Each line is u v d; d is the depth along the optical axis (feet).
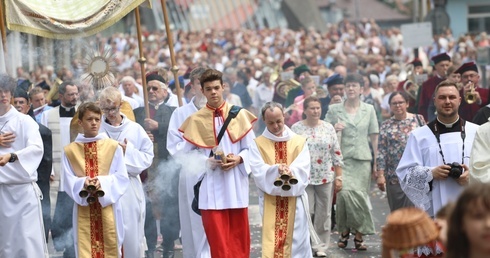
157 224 62.34
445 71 70.49
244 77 110.32
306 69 92.73
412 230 23.90
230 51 173.17
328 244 57.62
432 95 70.74
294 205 48.44
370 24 210.59
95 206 47.60
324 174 57.11
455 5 242.78
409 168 45.73
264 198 48.70
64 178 47.60
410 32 108.68
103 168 47.80
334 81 68.74
